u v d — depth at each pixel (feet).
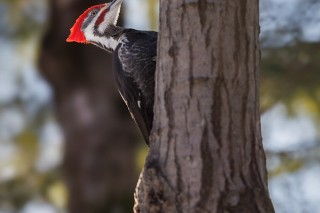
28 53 57.82
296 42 39.11
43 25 56.75
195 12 23.67
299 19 39.42
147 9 50.75
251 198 22.93
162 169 23.41
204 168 23.07
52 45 51.93
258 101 23.88
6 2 57.52
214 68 23.48
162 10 24.29
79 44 51.98
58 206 53.36
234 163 23.16
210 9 23.61
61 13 51.98
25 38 57.57
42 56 52.42
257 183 23.22
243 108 23.45
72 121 52.16
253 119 23.61
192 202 22.93
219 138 23.25
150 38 31.01
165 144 23.63
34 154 55.77
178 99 23.65
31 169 54.75
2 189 53.36
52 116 56.34
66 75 52.19
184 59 23.70
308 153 41.63
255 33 23.90
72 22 51.78
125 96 31.68
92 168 51.21
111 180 50.96
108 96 51.93
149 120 30.81
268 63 39.42
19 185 53.47
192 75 23.57
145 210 23.39
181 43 23.77
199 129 23.31
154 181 23.35
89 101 51.93
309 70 39.65
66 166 52.06
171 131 23.61
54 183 53.62
